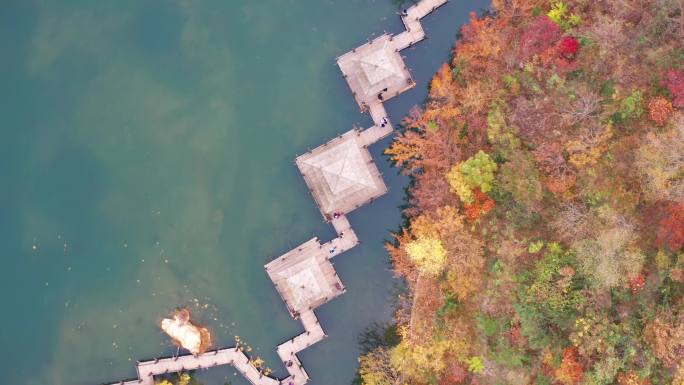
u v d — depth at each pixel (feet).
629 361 106.52
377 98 127.85
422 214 123.95
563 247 113.70
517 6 119.96
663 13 106.63
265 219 130.52
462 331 119.34
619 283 108.06
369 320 129.80
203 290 130.41
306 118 131.03
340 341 130.21
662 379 104.47
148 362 129.08
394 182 129.39
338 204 123.24
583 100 110.63
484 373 118.62
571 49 114.52
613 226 107.76
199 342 127.75
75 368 131.03
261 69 132.36
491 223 118.52
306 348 129.90
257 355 129.49
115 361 130.31
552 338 112.88
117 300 131.34
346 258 130.11
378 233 130.11
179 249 131.23
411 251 115.55
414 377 122.11
